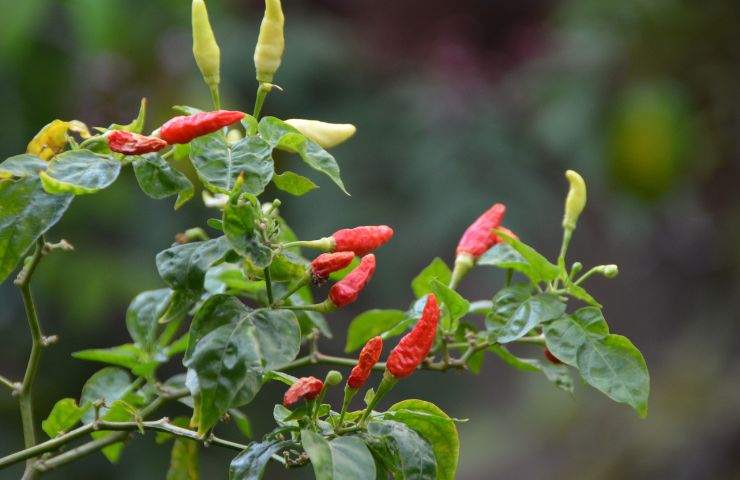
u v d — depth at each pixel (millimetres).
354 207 6621
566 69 6070
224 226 1927
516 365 2465
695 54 5652
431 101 6914
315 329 2539
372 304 6977
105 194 5504
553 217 7227
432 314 2037
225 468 6109
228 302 1949
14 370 5809
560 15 6539
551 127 5875
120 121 5270
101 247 5586
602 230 8008
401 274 6723
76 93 5191
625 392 2172
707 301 7430
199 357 1894
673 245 8352
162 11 5238
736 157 5898
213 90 2127
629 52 5715
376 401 2033
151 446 5723
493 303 2301
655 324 8703
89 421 2562
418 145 6797
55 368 5863
